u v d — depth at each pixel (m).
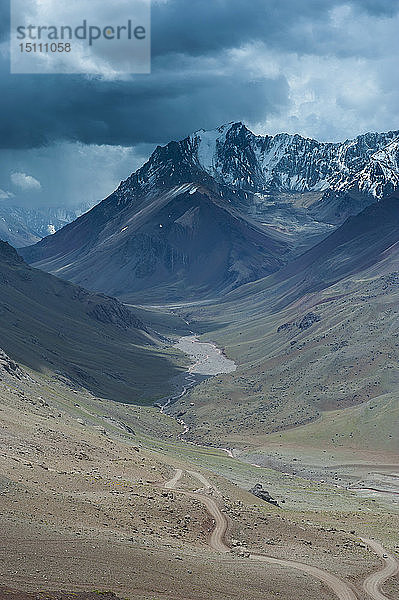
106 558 67.50
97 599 56.16
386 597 76.62
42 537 68.81
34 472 96.44
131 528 81.06
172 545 78.38
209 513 95.88
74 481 98.31
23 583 57.16
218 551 81.88
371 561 89.88
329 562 85.69
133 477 114.44
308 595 72.50
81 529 74.88
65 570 62.34
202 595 65.44
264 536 92.88
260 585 71.44
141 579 65.00
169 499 98.12
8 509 75.38
